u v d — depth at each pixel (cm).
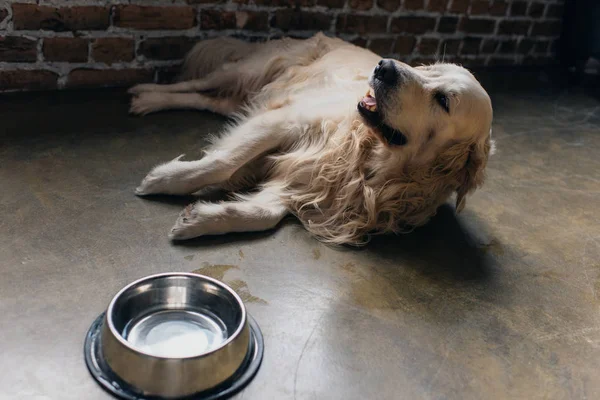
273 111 131
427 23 214
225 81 162
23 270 98
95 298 95
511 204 143
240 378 85
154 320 92
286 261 110
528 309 108
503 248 125
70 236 106
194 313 94
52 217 110
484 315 104
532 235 131
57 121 143
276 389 85
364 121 115
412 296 106
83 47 157
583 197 151
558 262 123
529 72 247
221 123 157
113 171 127
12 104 147
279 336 93
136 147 138
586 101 221
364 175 122
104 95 160
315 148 126
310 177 125
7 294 93
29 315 90
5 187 116
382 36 206
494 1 226
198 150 140
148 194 121
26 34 149
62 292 95
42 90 157
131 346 79
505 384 91
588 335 104
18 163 124
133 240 108
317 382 87
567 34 250
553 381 93
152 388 80
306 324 96
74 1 151
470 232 129
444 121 113
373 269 112
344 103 128
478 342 98
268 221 117
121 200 118
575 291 115
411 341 96
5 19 145
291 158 125
